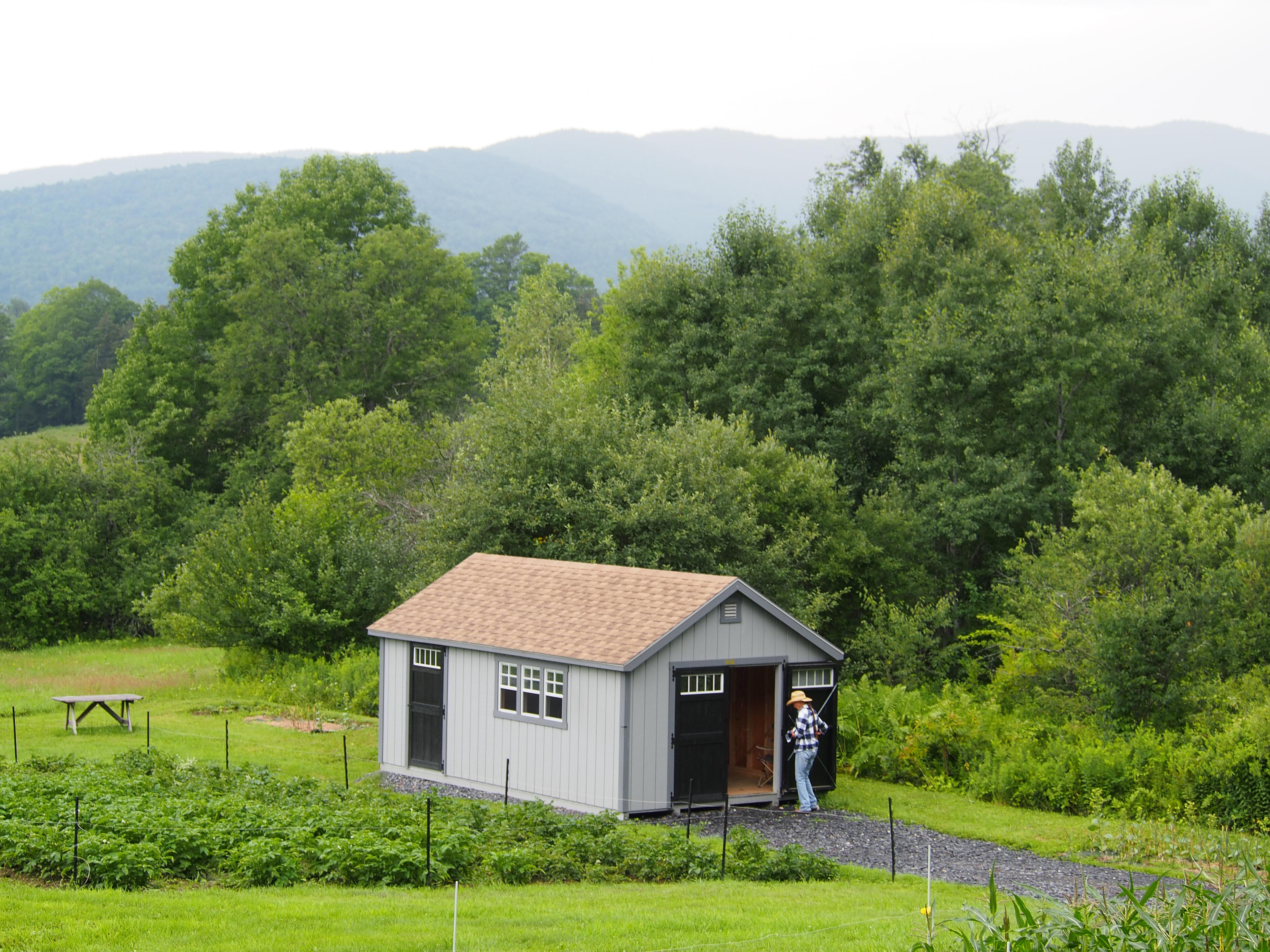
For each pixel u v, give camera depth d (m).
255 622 34.56
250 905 11.64
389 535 38.84
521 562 23.77
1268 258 47.53
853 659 32.81
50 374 114.00
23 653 47.75
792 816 19.86
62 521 52.38
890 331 39.62
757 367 40.00
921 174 55.69
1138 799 20.42
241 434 62.44
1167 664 24.16
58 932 10.31
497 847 14.70
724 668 19.97
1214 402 36.66
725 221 42.62
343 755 23.83
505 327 62.12
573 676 19.67
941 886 14.90
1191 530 26.27
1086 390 36.69
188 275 62.91
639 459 31.55
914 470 36.44
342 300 58.12
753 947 10.69
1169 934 8.49
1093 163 53.75
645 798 19.09
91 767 18.47
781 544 31.23
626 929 11.34
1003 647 29.06
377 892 12.84
